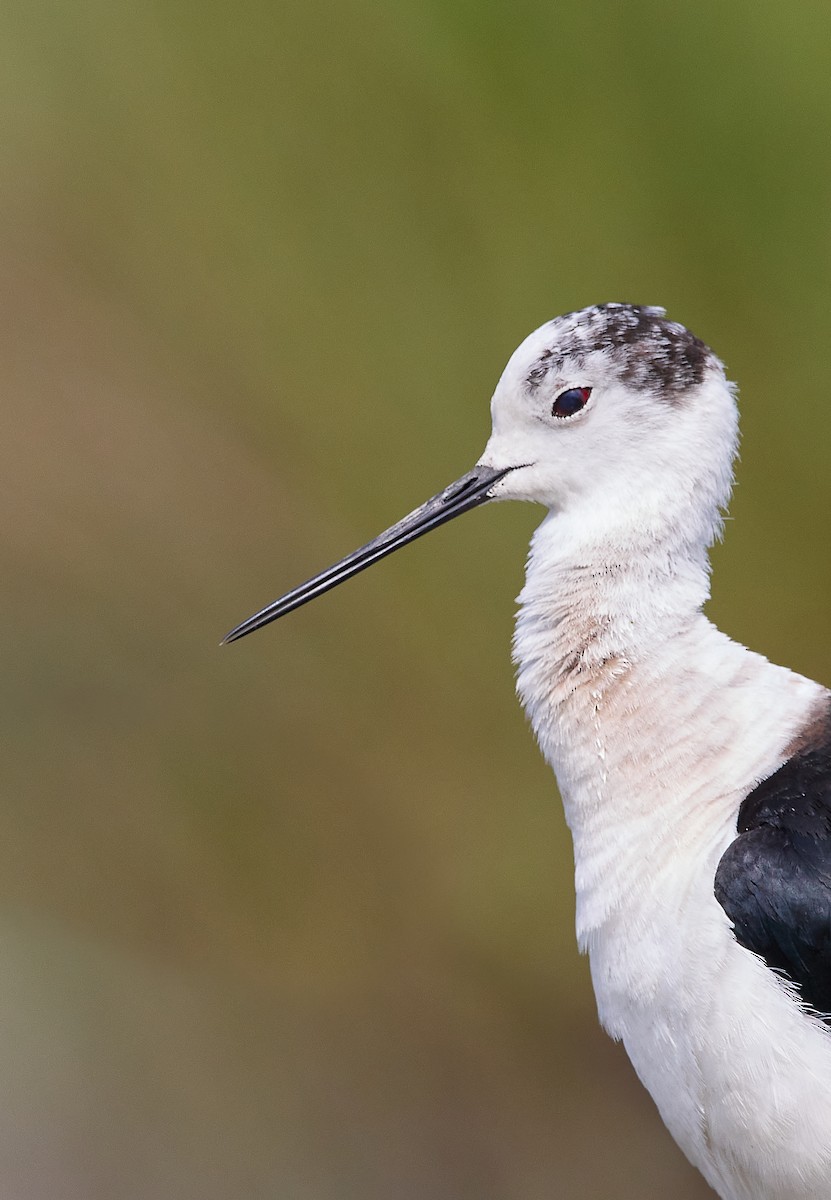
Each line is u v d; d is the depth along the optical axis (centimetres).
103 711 1210
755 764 595
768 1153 573
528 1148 1084
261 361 1176
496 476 686
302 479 1162
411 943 1153
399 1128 1100
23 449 1210
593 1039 1112
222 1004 1156
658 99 1112
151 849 1201
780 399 1105
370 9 1155
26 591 1212
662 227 1121
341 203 1162
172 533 1188
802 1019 561
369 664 1149
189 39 1191
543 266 1132
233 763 1183
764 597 1106
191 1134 1091
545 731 640
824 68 1092
